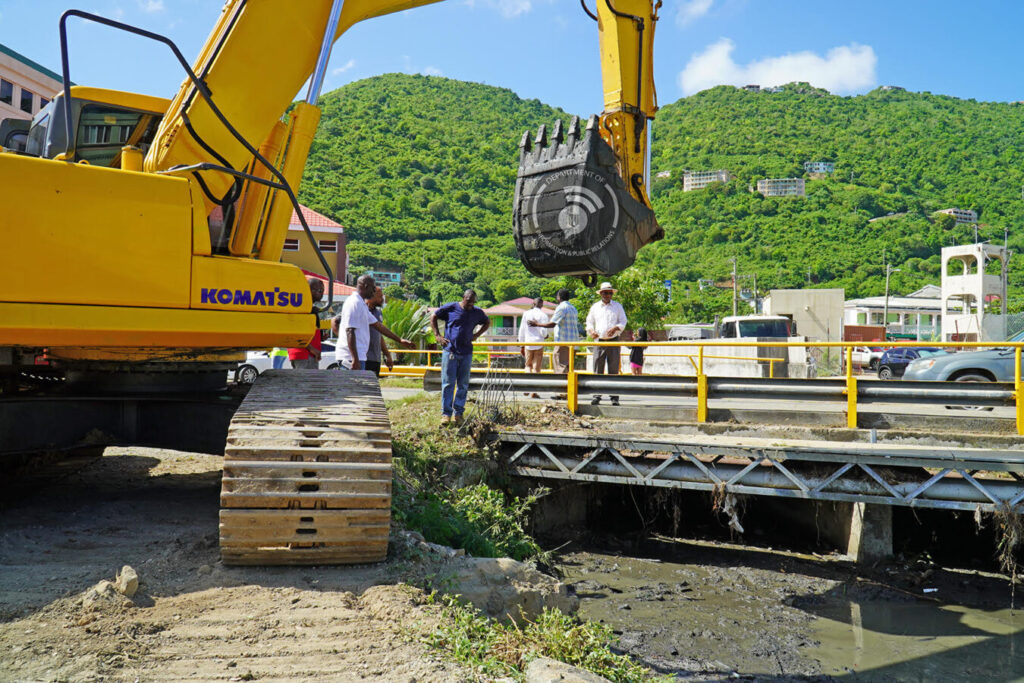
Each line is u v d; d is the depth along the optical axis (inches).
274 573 175.9
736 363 850.1
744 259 4808.1
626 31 280.1
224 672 132.4
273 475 173.0
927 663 223.3
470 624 157.8
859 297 4060.0
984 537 322.7
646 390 367.2
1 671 128.3
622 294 1305.4
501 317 2287.2
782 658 225.6
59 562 179.6
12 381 239.8
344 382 227.8
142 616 153.2
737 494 316.2
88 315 189.5
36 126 252.2
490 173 5634.8
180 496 251.8
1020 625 251.4
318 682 129.7
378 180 5251.0
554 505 357.7
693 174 6953.7
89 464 308.5
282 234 230.1
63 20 183.9
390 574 179.3
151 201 197.6
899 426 326.3
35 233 185.6
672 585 289.4
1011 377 483.5
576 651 156.7
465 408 370.3
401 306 902.4
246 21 217.6
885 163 7268.7
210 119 215.3
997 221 5467.5
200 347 212.4
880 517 309.3
